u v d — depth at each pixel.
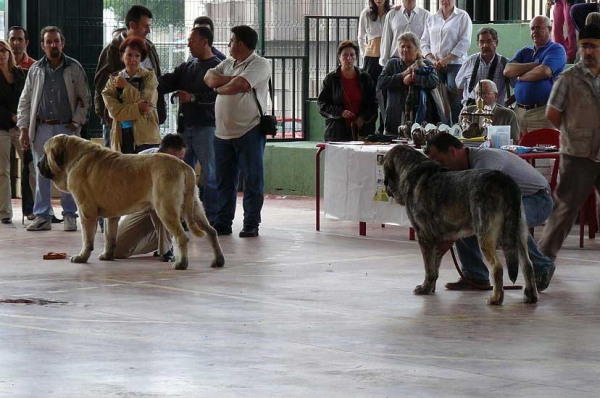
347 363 6.77
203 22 14.83
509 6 18.86
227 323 8.02
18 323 7.99
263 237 13.19
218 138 13.27
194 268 10.73
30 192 14.86
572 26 16.39
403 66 14.28
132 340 7.40
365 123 14.69
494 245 8.66
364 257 11.52
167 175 10.59
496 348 7.23
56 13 18.30
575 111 10.14
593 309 8.67
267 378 6.38
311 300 9.01
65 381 6.27
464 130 12.60
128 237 11.28
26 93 13.97
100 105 13.36
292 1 20.00
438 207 8.91
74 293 9.30
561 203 10.22
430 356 6.97
